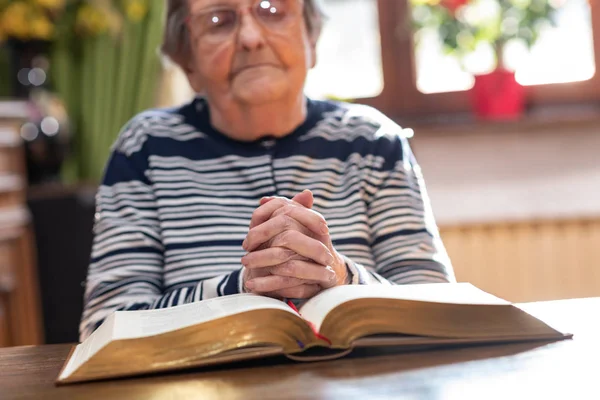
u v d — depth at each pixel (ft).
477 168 9.12
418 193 4.55
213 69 4.43
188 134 4.68
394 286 3.15
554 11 8.75
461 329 2.80
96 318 4.07
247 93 4.38
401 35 9.54
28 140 8.68
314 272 3.33
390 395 2.34
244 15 4.38
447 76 9.59
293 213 3.45
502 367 2.58
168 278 4.31
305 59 4.51
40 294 8.37
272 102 4.44
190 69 4.88
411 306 2.80
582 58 9.14
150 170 4.56
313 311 2.88
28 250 8.06
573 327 3.06
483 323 2.84
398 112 9.65
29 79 8.86
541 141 8.97
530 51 9.04
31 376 2.87
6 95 9.43
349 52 9.82
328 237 3.48
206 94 4.66
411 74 9.59
